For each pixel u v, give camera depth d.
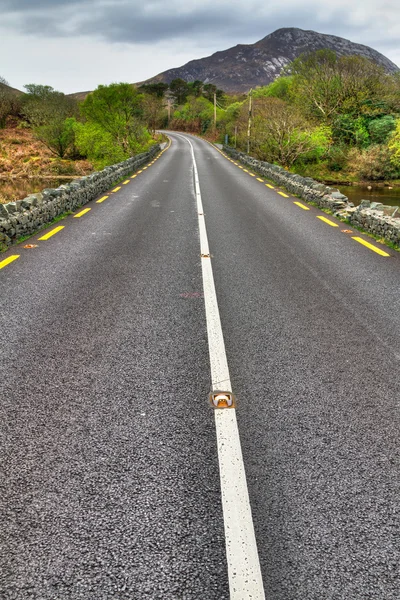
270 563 1.94
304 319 4.76
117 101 38.75
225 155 43.56
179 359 3.81
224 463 2.55
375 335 4.37
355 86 41.75
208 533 2.09
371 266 6.91
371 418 3.02
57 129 50.62
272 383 3.44
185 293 5.57
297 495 2.33
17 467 2.50
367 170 34.44
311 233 9.44
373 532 2.11
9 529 2.09
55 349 3.97
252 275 6.37
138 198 14.38
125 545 2.02
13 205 8.55
